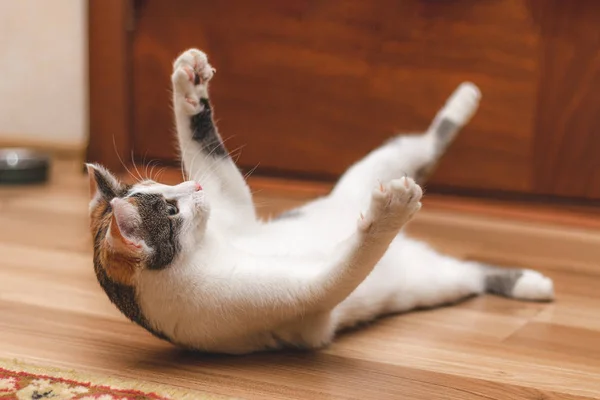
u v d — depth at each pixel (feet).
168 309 3.24
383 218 3.10
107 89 6.25
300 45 5.68
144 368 3.27
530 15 5.21
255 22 5.74
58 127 7.14
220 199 3.60
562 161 5.30
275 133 5.85
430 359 3.39
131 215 3.11
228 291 3.23
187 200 3.23
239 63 5.83
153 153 6.24
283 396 3.09
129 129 6.27
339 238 3.66
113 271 3.18
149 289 3.20
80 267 4.28
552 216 5.28
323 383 3.18
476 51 5.35
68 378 3.11
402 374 3.27
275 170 5.91
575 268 4.45
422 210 5.47
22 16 6.97
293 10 5.65
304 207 3.92
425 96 5.50
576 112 5.23
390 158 4.13
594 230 5.13
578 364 3.38
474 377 3.26
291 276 3.25
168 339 3.33
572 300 4.01
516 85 5.30
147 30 6.10
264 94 5.81
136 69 6.19
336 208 3.85
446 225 5.17
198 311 3.24
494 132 5.39
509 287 4.02
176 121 3.64
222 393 3.10
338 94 5.67
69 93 7.04
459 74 5.41
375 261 3.19
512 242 4.87
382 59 5.55
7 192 5.87
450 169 5.52
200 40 5.93
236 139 5.93
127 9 6.13
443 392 3.15
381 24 5.51
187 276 3.22
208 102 3.62
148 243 3.14
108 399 2.98
